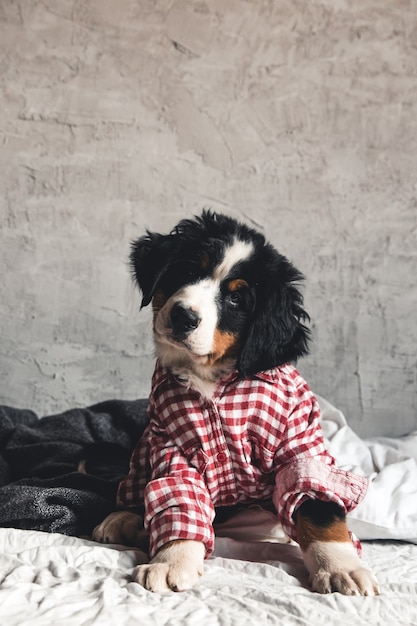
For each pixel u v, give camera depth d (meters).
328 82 1.53
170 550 0.77
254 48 1.52
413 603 0.71
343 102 1.52
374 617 0.68
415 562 0.90
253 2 1.52
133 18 1.52
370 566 0.87
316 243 1.52
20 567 0.74
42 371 1.51
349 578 0.73
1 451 1.21
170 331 0.83
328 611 0.68
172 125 1.52
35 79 1.51
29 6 1.52
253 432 0.86
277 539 0.92
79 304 1.51
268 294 0.85
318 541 0.79
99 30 1.51
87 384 1.51
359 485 0.83
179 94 1.52
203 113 1.52
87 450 1.17
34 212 1.51
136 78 1.52
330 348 1.51
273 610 0.67
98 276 1.51
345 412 1.51
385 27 1.53
